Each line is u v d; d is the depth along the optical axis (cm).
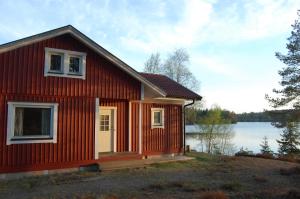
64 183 1164
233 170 1480
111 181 1195
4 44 1212
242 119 11750
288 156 2338
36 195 988
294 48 3030
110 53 1474
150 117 1816
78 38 1394
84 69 1434
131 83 1580
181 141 1961
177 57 4347
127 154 1584
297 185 1177
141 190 1049
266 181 1238
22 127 1288
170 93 1809
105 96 1489
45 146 1328
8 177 1237
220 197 928
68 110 1391
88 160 1435
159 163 1630
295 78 3036
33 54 1300
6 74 1234
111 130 1647
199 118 4800
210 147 4497
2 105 1237
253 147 4222
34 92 1293
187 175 1335
